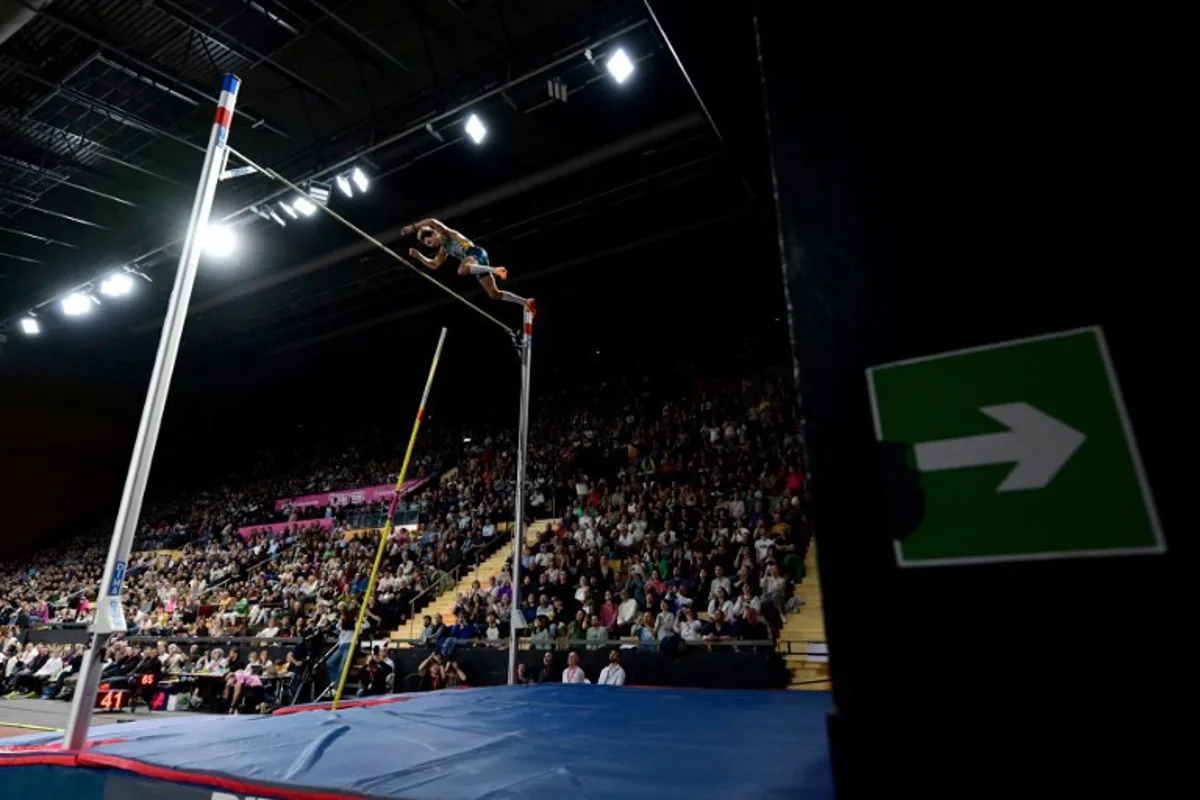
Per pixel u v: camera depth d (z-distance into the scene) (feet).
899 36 4.31
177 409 104.99
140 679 45.65
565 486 60.80
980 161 3.86
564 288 81.10
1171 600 2.97
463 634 42.68
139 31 42.78
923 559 3.48
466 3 43.70
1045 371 3.42
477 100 45.78
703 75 10.77
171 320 12.21
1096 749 2.96
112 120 51.83
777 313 77.00
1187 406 3.10
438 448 85.05
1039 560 3.25
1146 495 3.09
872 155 4.18
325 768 9.23
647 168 57.98
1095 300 3.39
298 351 104.22
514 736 12.58
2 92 47.47
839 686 3.54
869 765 3.36
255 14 42.50
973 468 3.47
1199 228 3.25
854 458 3.78
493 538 58.23
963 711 3.24
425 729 13.48
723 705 18.38
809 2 4.75
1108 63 3.66
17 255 72.13
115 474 97.76
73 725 10.27
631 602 39.29
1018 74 3.88
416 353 101.91
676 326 84.07
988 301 3.64
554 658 37.45
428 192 64.28
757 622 33.55
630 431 69.87
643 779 8.86
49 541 90.02
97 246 71.97
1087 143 3.60
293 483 90.84
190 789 8.75
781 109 4.57
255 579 64.23
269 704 40.68
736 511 44.93
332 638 43.86
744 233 68.49
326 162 54.95
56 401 92.22
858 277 4.02
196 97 49.44
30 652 56.08
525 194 63.87
